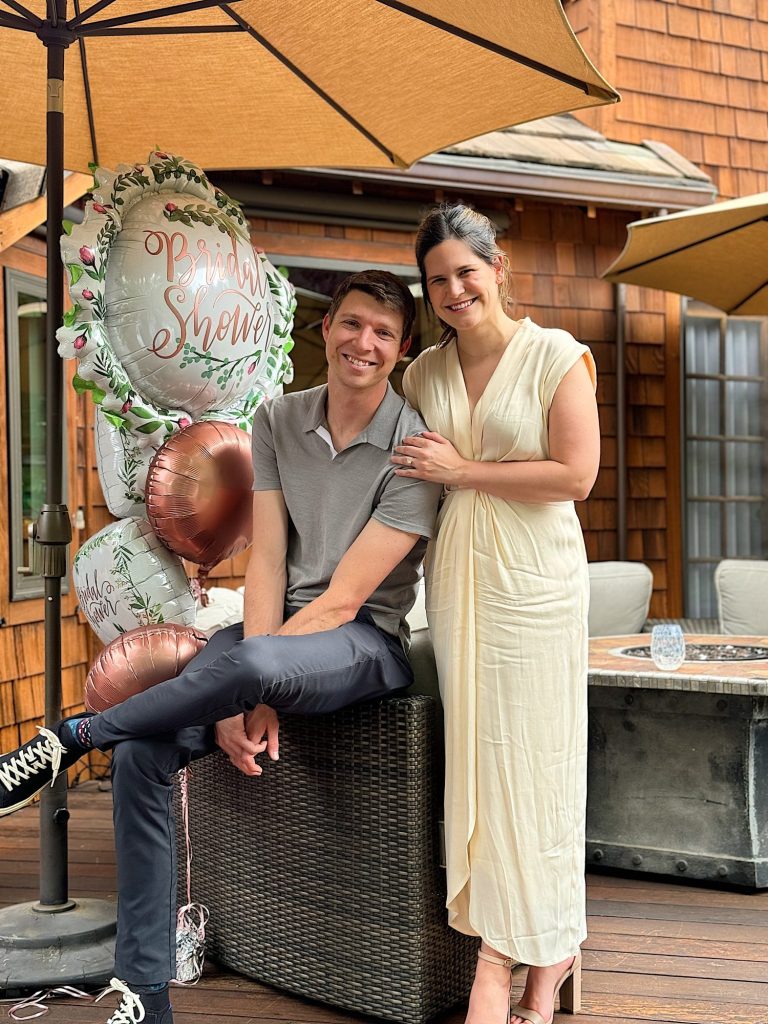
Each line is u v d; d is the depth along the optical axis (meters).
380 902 2.52
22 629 4.76
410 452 2.40
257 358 3.11
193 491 2.81
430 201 5.83
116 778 2.28
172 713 2.24
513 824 2.34
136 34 2.96
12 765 2.40
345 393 2.50
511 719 2.35
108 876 3.51
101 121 3.48
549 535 2.39
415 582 2.66
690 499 6.66
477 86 2.83
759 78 7.16
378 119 3.18
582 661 2.43
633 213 6.46
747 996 2.62
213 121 3.43
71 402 5.12
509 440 2.38
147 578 2.88
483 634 2.37
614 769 3.61
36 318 4.90
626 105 6.77
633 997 2.62
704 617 6.70
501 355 2.44
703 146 6.98
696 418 6.71
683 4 6.95
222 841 2.87
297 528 2.62
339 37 2.86
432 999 2.51
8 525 4.61
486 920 2.34
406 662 2.59
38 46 3.16
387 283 2.46
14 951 2.73
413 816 2.46
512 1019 2.39
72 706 5.14
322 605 2.44
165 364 2.88
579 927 2.42
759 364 6.86
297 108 3.29
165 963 2.27
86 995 2.63
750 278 5.31
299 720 2.66
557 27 2.25
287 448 2.62
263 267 3.19
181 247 2.87
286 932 2.70
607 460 6.39
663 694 3.52
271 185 5.43
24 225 4.26
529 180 5.68
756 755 3.41
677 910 3.24
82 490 5.27
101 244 2.79
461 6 2.38
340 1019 2.55
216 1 2.72
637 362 6.49
